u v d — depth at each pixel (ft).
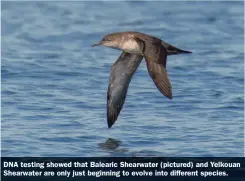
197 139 49.83
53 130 51.57
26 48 82.23
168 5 106.83
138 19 97.45
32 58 76.48
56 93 62.54
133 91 62.69
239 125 53.11
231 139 49.90
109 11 102.83
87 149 47.78
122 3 108.58
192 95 61.93
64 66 72.64
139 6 106.11
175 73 70.59
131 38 44.86
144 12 101.86
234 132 51.44
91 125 52.90
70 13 101.30
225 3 108.27
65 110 56.90
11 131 51.29
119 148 47.98
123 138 49.98
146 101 59.57
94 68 72.18
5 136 50.16
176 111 56.75
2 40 86.33
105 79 67.92
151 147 48.26
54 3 108.27
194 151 47.52
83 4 107.55
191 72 71.00
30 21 96.22
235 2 109.19
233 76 69.46
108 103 48.26
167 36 88.84
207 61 75.92
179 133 51.11
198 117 55.16
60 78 68.18
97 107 57.98
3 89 63.57
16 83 65.98
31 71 70.38
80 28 92.63
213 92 63.21
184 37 88.17
